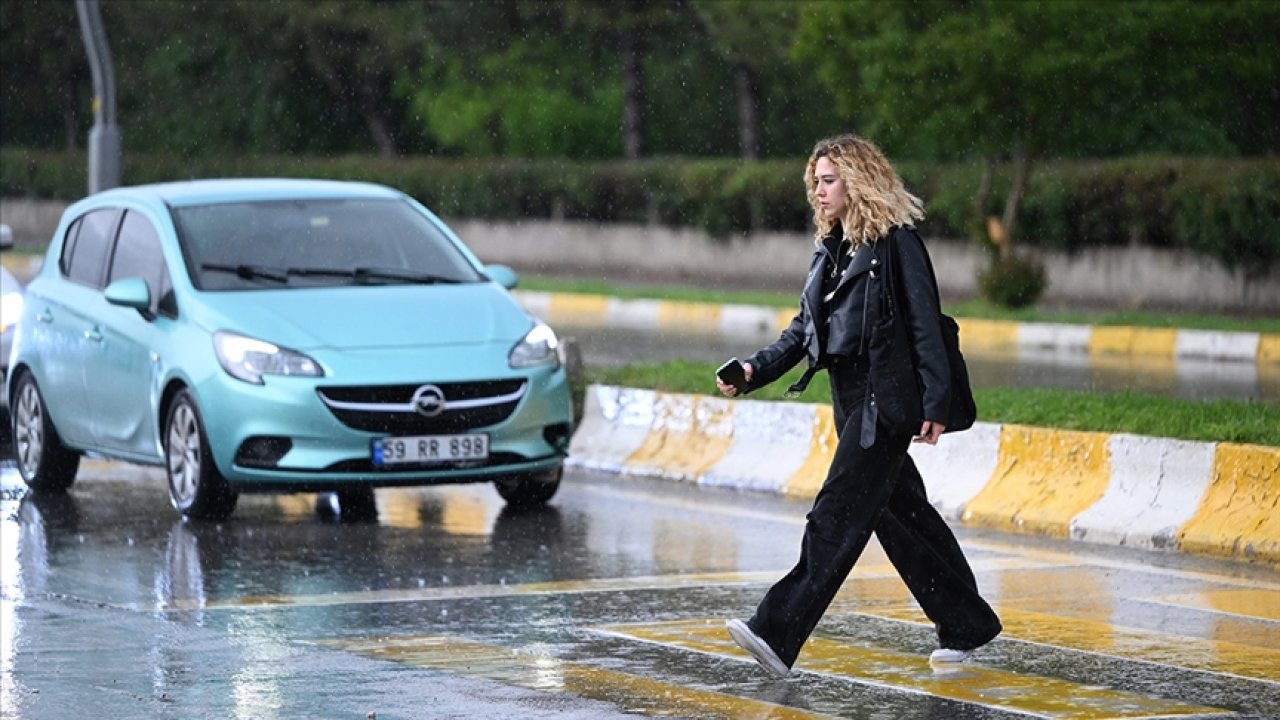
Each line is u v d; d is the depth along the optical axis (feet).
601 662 73.67
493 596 88.38
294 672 71.97
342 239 118.62
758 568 95.50
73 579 93.56
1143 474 104.06
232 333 109.60
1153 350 217.15
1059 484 107.76
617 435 134.41
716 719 64.54
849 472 67.62
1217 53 245.24
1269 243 258.16
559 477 115.96
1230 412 114.83
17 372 127.75
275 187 123.24
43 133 521.65
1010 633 78.84
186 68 479.41
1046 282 255.91
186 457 111.86
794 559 98.17
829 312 68.28
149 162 453.99
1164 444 103.40
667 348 219.20
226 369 108.68
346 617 83.41
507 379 110.22
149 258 118.83
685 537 105.19
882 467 67.67
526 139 435.94
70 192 450.71
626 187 355.97
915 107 249.55
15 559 99.35
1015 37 241.76
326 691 68.69
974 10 246.47
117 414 118.01
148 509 116.57
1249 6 241.76
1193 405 120.16
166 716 65.16
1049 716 64.75
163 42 474.08
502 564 97.19
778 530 107.24
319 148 484.33
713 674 71.41
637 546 102.37
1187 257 267.18
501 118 445.37
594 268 361.92
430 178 387.14
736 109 437.17
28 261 351.46
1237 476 100.17
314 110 482.28
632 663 73.41
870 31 252.21
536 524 110.01
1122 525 102.89
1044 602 85.92
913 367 67.05
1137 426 108.99
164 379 112.68
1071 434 108.06
